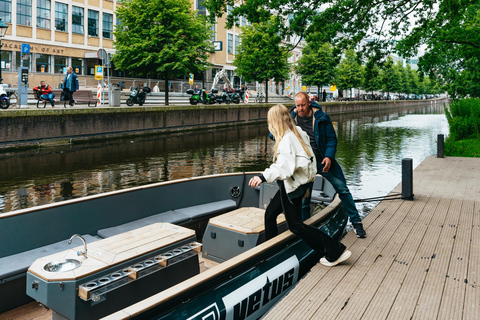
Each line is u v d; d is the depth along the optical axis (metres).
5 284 3.13
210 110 26.86
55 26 35.47
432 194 7.42
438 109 68.25
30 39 33.59
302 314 3.00
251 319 3.09
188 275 3.26
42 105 21.62
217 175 5.34
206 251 4.05
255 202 5.71
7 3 31.92
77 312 2.54
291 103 43.09
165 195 4.77
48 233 3.71
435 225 5.34
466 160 12.10
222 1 13.42
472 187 8.10
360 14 14.33
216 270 2.81
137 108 21.03
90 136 18.53
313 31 13.85
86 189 9.37
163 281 3.06
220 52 51.03
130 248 3.01
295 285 3.46
